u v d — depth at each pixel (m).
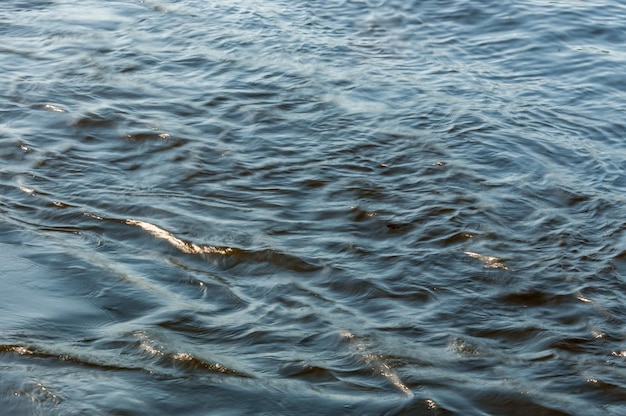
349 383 5.41
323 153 8.66
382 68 10.75
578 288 6.57
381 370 5.55
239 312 6.14
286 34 11.63
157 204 7.59
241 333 5.88
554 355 5.82
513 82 10.55
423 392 5.35
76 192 7.76
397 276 6.68
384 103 9.79
